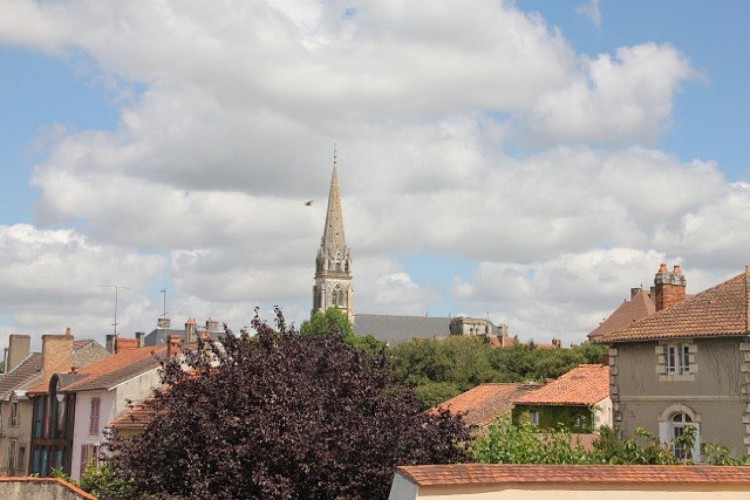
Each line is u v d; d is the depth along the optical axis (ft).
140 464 69.05
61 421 160.66
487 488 47.47
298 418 66.69
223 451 65.10
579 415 147.13
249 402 67.72
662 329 117.19
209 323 219.82
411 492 46.75
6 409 191.11
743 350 108.68
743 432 107.34
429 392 266.36
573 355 274.16
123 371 150.10
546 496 48.42
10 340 223.92
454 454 71.26
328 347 78.43
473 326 631.56
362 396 71.67
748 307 112.78
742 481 51.70
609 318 288.30
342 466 65.10
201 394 69.77
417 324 646.33
